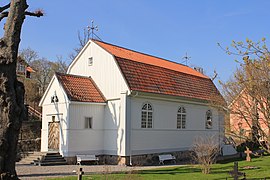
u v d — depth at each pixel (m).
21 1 10.09
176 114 29.08
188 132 30.16
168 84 28.62
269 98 11.12
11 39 9.77
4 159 9.20
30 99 47.25
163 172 19.38
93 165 23.30
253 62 10.35
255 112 12.04
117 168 21.72
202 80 34.09
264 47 9.61
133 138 24.70
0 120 9.33
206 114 32.59
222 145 32.66
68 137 23.50
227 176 17.80
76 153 23.81
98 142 25.27
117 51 28.28
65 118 23.97
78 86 25.64
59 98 24.83
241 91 12.63
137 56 30.22
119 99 24.98
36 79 57.62
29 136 30.34
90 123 24.98
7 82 9.48
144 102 25.98
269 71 10.35
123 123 24.31
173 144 28.33
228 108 13.48
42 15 11.48
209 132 32.47
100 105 25.62
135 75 26.00
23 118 9.90
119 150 24.34
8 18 9.94
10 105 9.41
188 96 29.80
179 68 34.44
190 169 21.00
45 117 26.11
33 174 17.78
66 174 18.00
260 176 17.75
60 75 25.52
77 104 24.27
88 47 28.05
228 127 14.73
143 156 25.34
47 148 25.50
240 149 32.00
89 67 27.73
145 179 16.19
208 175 18.22
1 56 9.54
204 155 20.31
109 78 25.97
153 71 28.23
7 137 9.30
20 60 50.09
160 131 27.19
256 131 12.88
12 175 9.27
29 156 24.25
